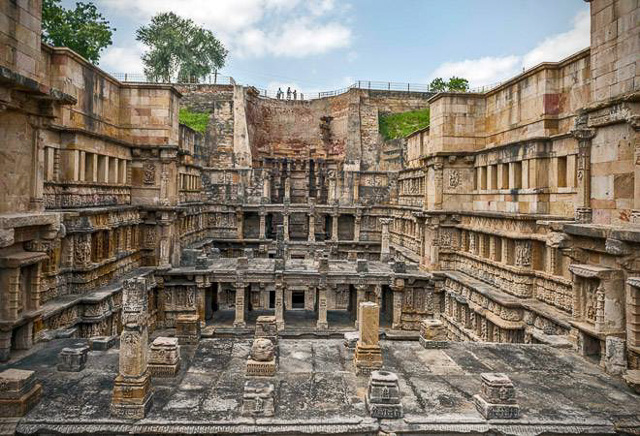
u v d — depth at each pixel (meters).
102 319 23.19
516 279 24.64
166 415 12.98
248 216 55.06
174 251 33.62
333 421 12.86
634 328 15.37
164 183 31.73
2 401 12.62
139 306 13.16
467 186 32.50
